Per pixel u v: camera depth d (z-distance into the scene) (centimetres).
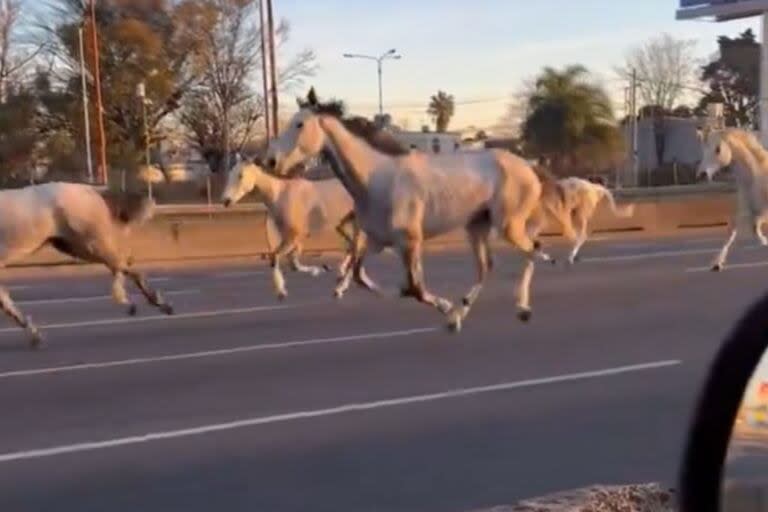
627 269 2152
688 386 970
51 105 5744
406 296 1331
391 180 1280
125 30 5703
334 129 1278
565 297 1667
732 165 2011
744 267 2164
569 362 1098
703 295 1681
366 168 1286
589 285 1844
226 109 6038
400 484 672
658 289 1773
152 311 1555
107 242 1328
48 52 5809
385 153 1300
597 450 753
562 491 647
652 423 831
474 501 635
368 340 1248
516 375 1028
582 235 2255
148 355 1152
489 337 1268
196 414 864
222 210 3244
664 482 664
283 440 780
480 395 937
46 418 853
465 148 1565
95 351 1184
